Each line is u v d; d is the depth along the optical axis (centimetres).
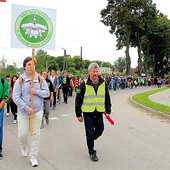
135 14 6462
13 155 717
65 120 1259
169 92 3709
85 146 812
